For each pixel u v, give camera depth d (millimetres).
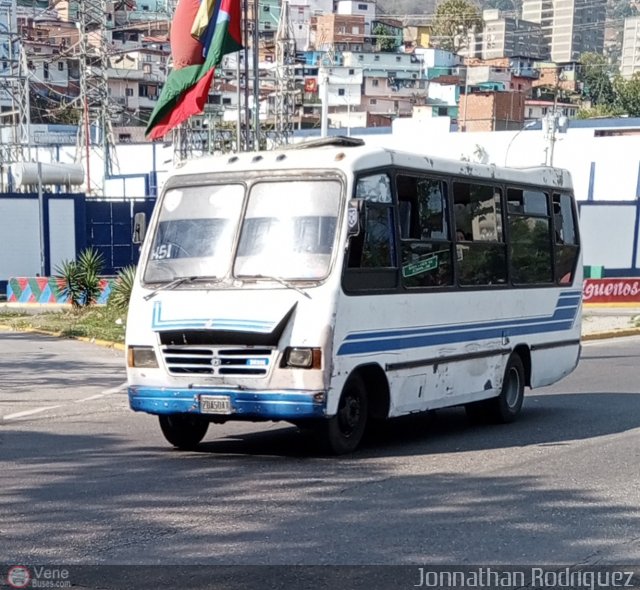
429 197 12039
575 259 15359
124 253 42094
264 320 10211
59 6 118375
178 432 11297
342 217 10547
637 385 17797
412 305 11508
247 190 11039
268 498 8883
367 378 11125
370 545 7430
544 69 140250
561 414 14453
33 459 10781
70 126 80625
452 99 119062
